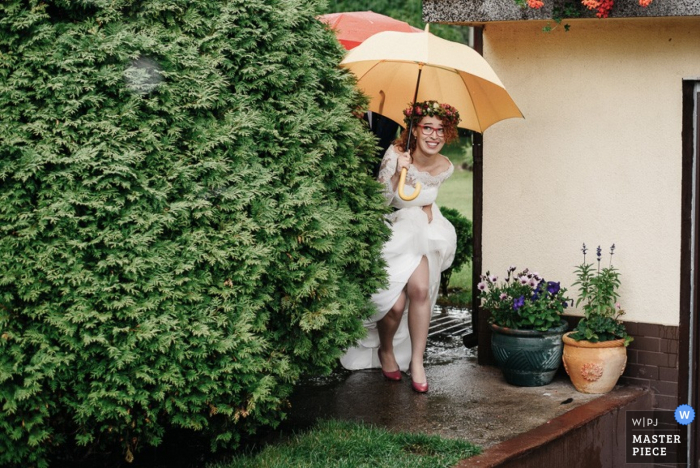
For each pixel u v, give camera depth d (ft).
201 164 13.39
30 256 12.32
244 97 14.11
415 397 18.26
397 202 18.83
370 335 20.38
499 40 20.04
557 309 18.80
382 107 20.24
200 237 13.26
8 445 12.73
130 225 12.77
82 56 12.48
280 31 14.44
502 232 20.54
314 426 16.24
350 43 24.76
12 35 12.37
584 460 16.80
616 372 18.45
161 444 15.53
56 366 12.44
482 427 16.28
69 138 12.41
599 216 19.36
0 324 12.25
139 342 12.87
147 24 13.32
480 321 20.72
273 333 14.78
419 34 16.92
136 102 12.83
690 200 18.44
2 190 12.37
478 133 20.61
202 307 13.41
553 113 19.63
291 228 14.43
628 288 19.16
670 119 18.40
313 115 14.78
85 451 14.78
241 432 15.88
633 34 18.54
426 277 18.65
